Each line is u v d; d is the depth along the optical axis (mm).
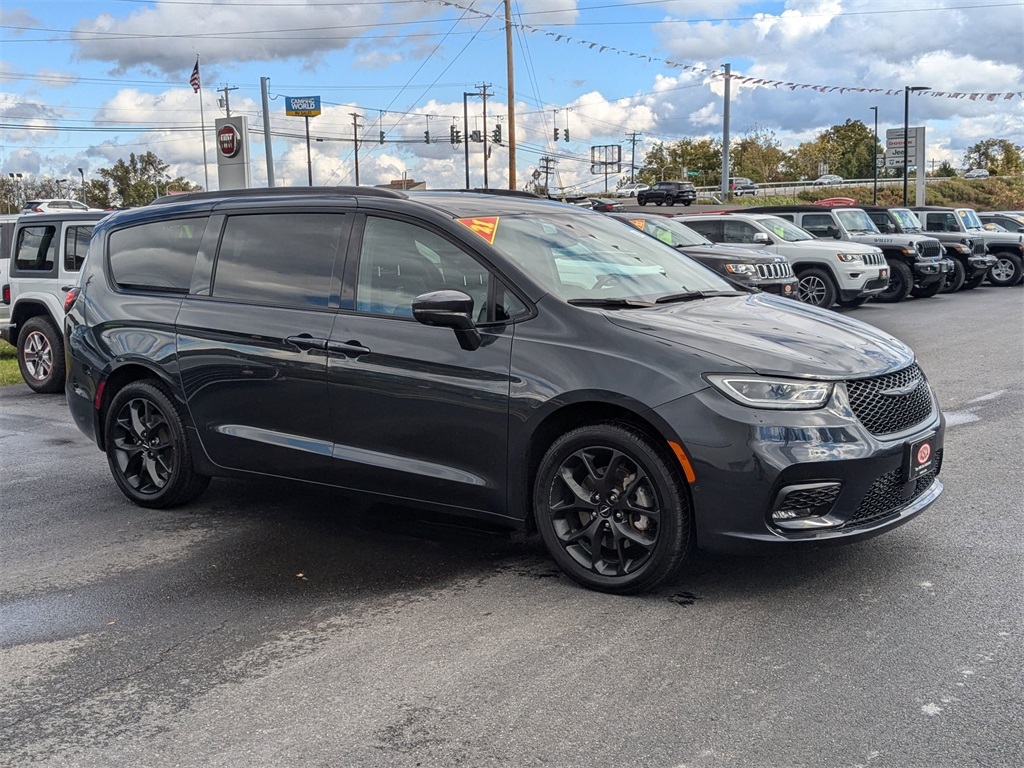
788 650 3576
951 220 23531
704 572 4418
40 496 6160
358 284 4809
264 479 5184
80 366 5941
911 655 3510
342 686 3412
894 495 4098
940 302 19438
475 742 2994
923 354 11570
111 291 5820
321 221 5023
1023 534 4824
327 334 4793
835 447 3842
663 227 15156
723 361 3930
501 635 3799
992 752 2854
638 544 4082
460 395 4387
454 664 3555
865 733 2975
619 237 5281
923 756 2838
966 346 12234
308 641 3816
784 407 3852
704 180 108938
